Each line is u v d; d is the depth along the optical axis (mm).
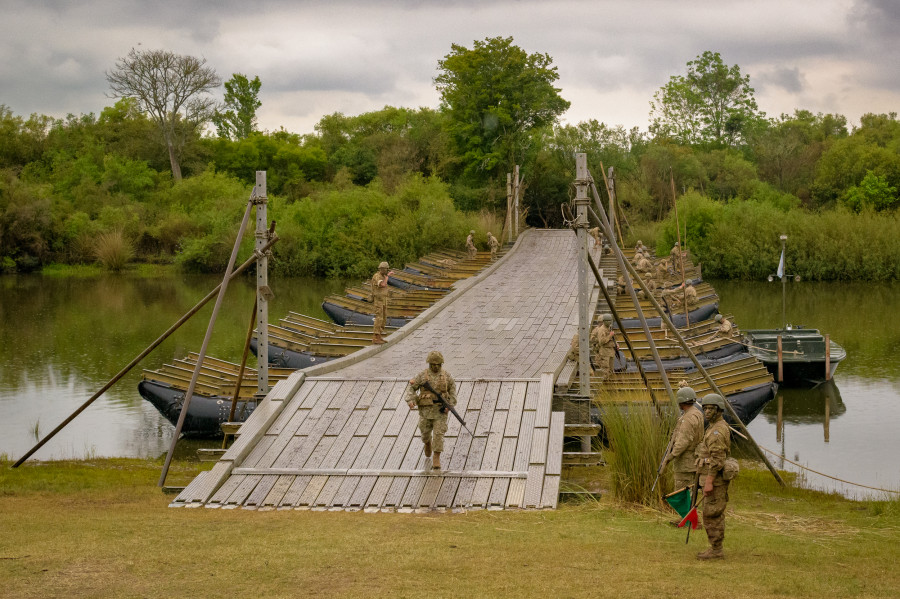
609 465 12328
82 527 9805
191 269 64875
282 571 7836
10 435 19891
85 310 42188
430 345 20547
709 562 8320
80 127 87562
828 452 18922
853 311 41812
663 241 60406
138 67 81312
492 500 11281
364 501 11375
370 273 59719
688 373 21531
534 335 22078
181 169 85000
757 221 58844
